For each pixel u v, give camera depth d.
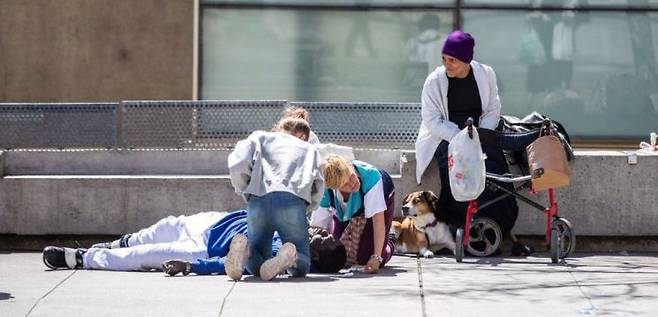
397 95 19.44
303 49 19.50
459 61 13.66
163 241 12.96
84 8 18.73
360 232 12.70
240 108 15.16
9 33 18.72
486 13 19.38
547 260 13.58
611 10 19.39
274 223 11.88
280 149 11.99
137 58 18.77
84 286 11.70
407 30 19.42
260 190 11.84
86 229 14.66
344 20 19.44
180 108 15.15
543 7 19.38
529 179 13.22
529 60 19.41
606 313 10.45
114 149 15.16
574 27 19.42
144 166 15.12
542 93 19.42
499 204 13.83
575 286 11.79
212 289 11.47
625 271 12.78
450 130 13.73
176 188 14.56
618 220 14.47
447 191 13.95
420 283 11.88
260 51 19.53
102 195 14.62
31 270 12.81
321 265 12.49
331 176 12.17
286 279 12.10
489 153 13.76
